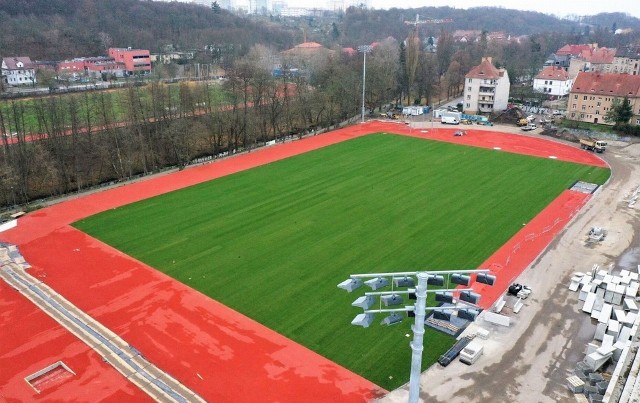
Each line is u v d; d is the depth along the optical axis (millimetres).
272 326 34469
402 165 71500
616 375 26844
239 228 50094
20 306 36562
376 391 28500
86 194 62969
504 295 38188
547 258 44031
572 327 34281
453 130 94375
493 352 31719
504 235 48406
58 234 49188
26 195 62438
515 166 70875
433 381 29219
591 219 52469
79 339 32938
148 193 61219
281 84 112688
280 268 42062
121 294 38219
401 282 19750
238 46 199500
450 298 19641
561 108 115062
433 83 132125
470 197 58562
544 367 30391
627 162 73125
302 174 67812
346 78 104625
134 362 30766
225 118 83000
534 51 193375
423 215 53156
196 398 27891
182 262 43188
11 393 28234
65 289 38906
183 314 35719
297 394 28266
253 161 74750
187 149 76750
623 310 36125
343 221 51625
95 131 74812
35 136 76562
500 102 112000
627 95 93125
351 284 19094
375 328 34188
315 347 32312
